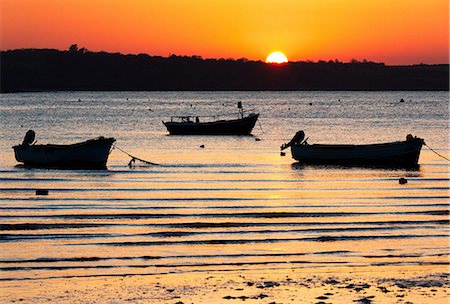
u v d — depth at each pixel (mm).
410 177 75125
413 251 40000
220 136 129625
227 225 47438
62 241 42500
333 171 80062
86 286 33219
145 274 35344
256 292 32062
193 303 30578
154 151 103500
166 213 51938
